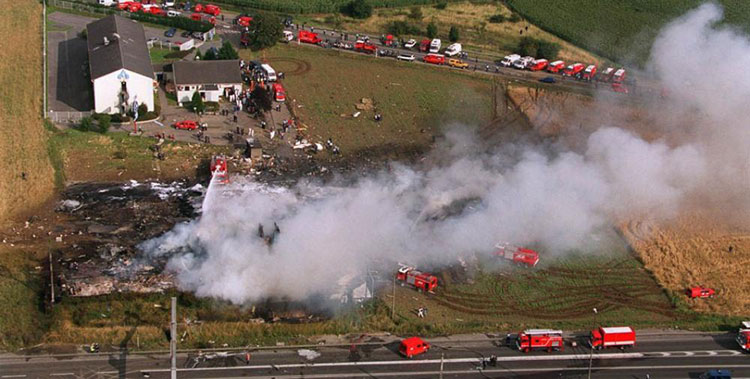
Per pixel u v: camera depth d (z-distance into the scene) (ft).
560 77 555.28
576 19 637.30
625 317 329.52
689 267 365.20
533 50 579.07
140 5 598.75
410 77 543.39
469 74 549.95
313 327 312.50
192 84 483.92
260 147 435.12
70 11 596.70
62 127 451.53
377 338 311.06
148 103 468.34
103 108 463.01
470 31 620.90
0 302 313.94
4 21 572.51
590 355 295.48
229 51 525.34
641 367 299.38
